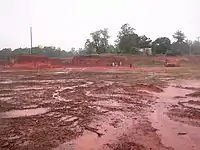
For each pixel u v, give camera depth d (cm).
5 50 11156
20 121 1600
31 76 4575
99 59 7919
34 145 1195
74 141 1252
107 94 2631
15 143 1218
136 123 1567
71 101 2252
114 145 1198
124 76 4500
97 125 1523
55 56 11981
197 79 3959
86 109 1944
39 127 1475
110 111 1888
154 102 2217
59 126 1500
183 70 5853
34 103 2166
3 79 4059
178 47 10388
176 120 1631
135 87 3083
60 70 6122
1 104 2117
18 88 3055
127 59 8000
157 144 1208
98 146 1188
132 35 9638
